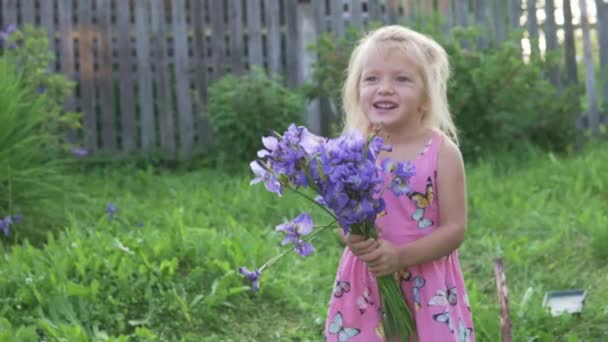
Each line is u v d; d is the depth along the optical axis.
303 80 9.36
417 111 3.05
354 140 2.56
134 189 7.55
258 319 4.50
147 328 4.27
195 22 9.27
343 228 2.66
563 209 6.26
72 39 9.08
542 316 4.32
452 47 8.42
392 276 2.85
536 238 5.83
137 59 9.14
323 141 2.64
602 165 7.20
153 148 9.16
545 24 9.21
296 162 2.56
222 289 4.56
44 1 9.05
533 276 5.11
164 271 4.64
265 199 6.66
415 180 2.97
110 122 9.12
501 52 8.38
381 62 3.00
